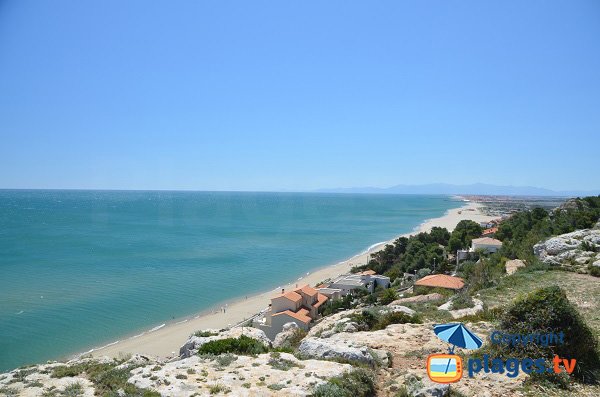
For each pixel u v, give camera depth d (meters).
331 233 187.38
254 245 148.38
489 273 49.16
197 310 72.00
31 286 83.38
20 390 16.84
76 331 59.88
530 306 16.98
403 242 114.94
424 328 22.84
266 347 21.12
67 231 176.50
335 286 80.81
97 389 16.59
